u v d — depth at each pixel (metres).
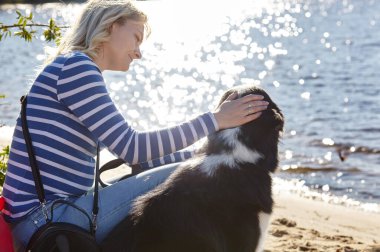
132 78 22.41
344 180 9.16
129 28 3.12
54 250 2.79
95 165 3.12
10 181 2.98
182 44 37.62
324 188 8.69
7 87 19.36
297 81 21.56
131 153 2.90
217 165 3.03
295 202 7.46
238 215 3.00
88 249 2.83
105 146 3.10
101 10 3.07
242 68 25.81
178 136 2.95
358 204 7.88
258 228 3.07
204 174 3.02
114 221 3.01
